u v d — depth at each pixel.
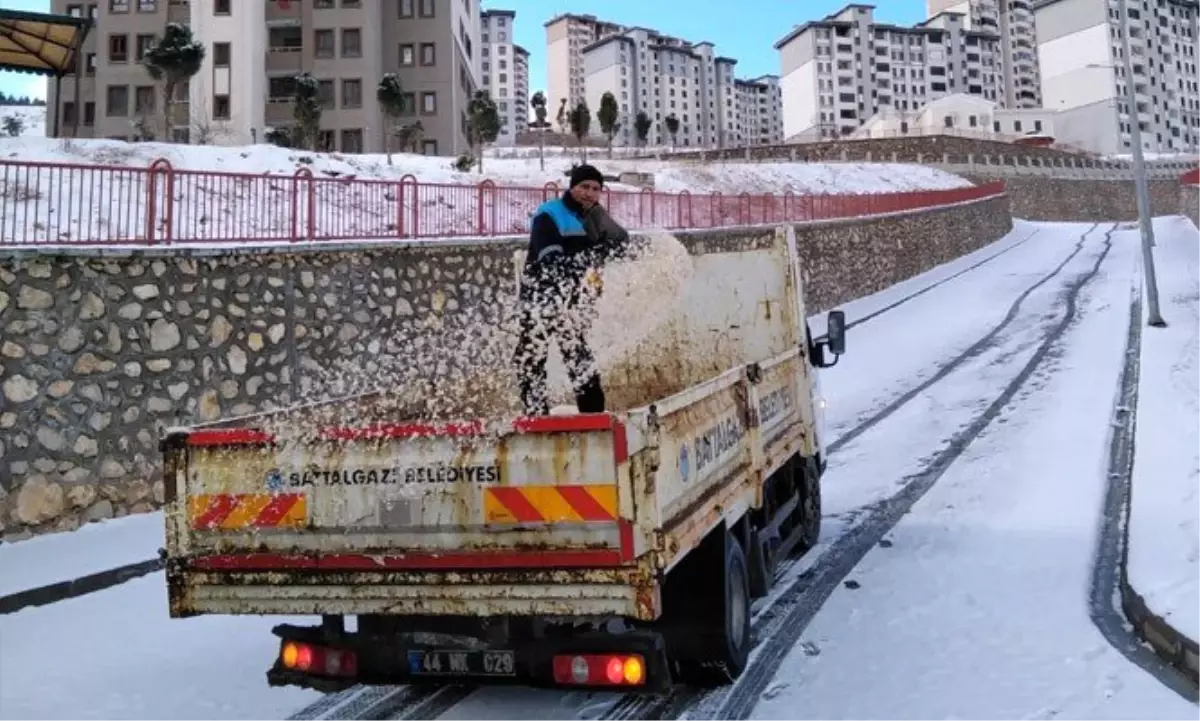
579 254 5.09
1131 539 6.48
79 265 8.81
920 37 129.62
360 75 43.06
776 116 176.75
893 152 68.25
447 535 3.64
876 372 17.41
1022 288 30.20
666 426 3.80
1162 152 104.25
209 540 3.87
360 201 12.56
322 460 3.77
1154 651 5.05
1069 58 109.94
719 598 4.62
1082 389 13.75
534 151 56.06
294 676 4.19
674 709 4.65
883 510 8.60
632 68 150.25
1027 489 8.80
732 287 7.08
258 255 10.51
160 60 32.56
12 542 8.05
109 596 7.04
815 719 4.44
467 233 14.41
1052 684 4.69
